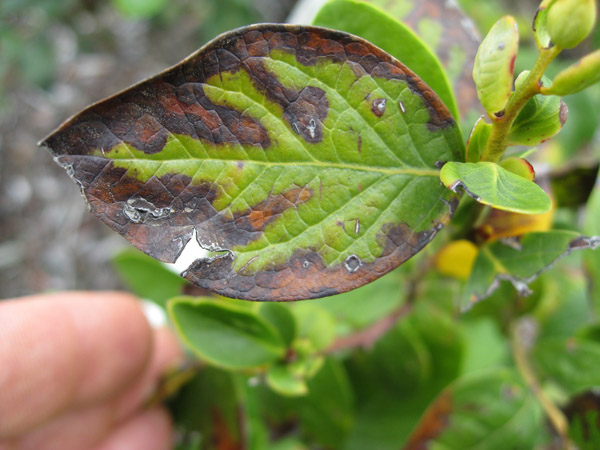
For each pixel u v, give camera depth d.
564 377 0.14
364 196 0.08
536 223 0.10
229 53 0.07
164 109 0.07
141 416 0.17
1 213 0.37
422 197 0.08
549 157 0.17
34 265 0.35
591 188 0.12
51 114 0.39
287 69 0.07
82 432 0.17
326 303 0.15
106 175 0.07
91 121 0.07
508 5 0.34
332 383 0.15
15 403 0.15
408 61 0.09
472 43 0.11
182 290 0.15
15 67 0.35
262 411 0.16
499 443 0.13
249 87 0.07
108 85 0.39
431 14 0.11
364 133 0.08
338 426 0.16
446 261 0.12
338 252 0.08
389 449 0.17
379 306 0.15
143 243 0.07
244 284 0.08
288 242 0.08
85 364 0.16
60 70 0.39
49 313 0.15
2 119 0.39
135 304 0.17
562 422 0.13
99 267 0.34
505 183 0.07
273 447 0.16
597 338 0.14
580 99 0.17
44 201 0.37
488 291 0.09
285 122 0.08
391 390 0.17
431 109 0.08
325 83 0.08
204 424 0.16
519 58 0.19
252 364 0.11
